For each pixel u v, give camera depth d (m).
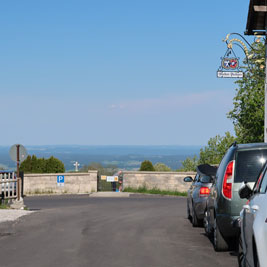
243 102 30.88
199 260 9.09
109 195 36.56
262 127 30.95
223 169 9.66
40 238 11.99
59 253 9.90
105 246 10.72
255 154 9.34
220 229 9.53
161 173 39.28
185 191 38.91
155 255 9.61
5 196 22.41
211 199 10.78
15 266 8.69
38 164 45.09
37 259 9.30
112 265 8.70
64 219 16.58
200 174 15.07
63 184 38.06
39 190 37.69
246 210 7.05
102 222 15.73
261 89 30.36
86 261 9.07
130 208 22.80
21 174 26.34
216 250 9.89
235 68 25.89
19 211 19.34
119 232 13.10
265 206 5.87
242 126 32.41
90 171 39.53
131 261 9.03
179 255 9.59
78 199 32.44
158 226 14.56
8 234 12.77
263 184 6.86
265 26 23.28
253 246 6.26
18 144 22.53
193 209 14.02
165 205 25.28
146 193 38.22
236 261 8.99
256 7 22.06
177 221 16.09
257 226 5.86
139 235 12.49
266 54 22.72
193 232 13.12
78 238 11.96
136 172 39.56
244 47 26.20
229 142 48.09
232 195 9.23
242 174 9.27
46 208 24.30
